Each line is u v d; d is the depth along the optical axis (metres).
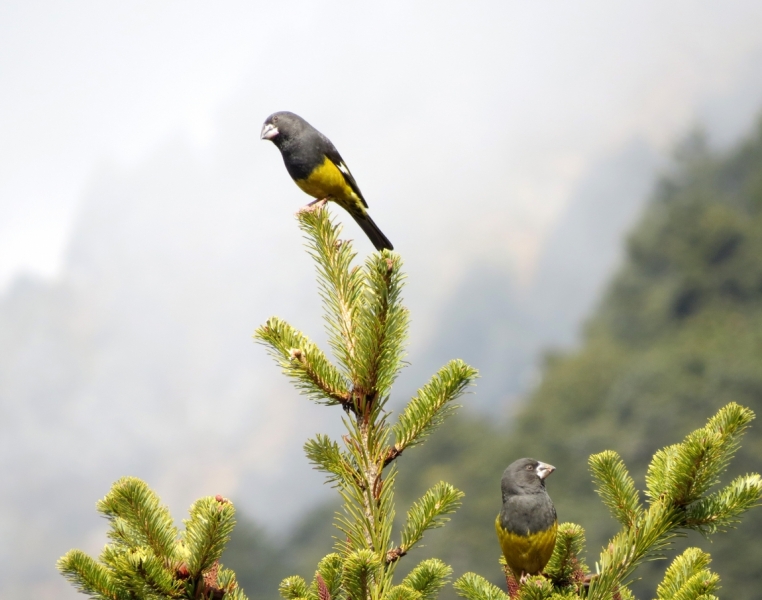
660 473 4.35
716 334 72.12
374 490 4.27
